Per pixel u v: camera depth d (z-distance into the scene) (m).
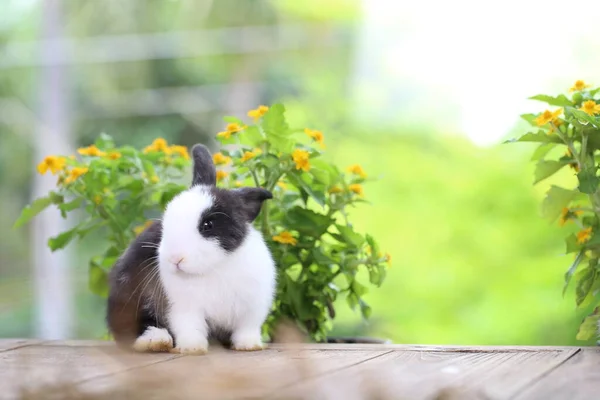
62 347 3.80
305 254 4.69
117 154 4.91
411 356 3.33
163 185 4.88
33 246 16.52
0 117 17.27
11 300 12.14
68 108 15.96
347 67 17.16
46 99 15.71
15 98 17.36
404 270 11.40
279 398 2.49
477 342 10.24
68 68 16.11
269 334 4.70
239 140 4.54
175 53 16.88
